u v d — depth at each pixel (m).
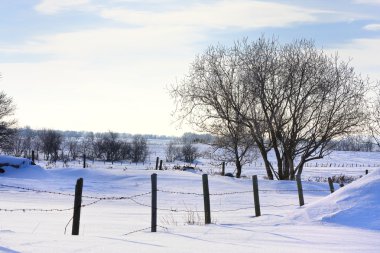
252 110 32.72
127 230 11.63
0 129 53.91
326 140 32.47
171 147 86.06
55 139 80.19
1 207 16.72
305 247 8.33
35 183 26.53
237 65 33.69
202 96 33.72
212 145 36.56
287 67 31.89
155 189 11.19
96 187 25.72
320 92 31.28
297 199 21.52
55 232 10.52
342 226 10.80
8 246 7.23
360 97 31.80
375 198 11.61
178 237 9.62
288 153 32.06
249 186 26.69
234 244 8.63
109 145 79.50
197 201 21.12
